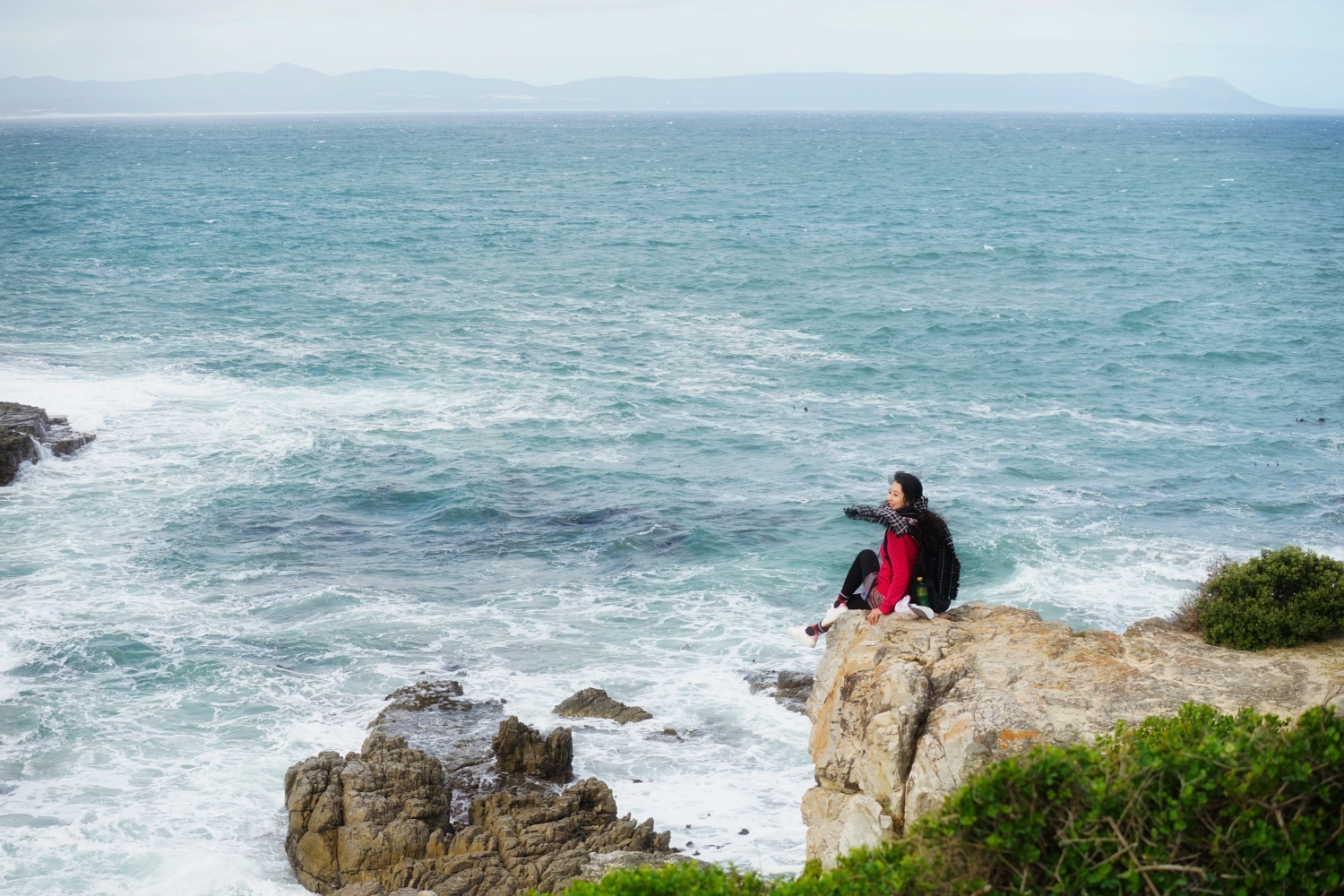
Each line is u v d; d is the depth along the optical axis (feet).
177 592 77.61
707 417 124.47
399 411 123.03
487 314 178.50
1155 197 390.83
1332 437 116.57
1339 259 235.20
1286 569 33.01
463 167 563.89
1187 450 112.68
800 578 82.53
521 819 50.26
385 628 73.67
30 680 64.49
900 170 544.62
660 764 58.18
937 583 31.45
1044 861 19.51
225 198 364.17
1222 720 22.76
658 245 263.29
